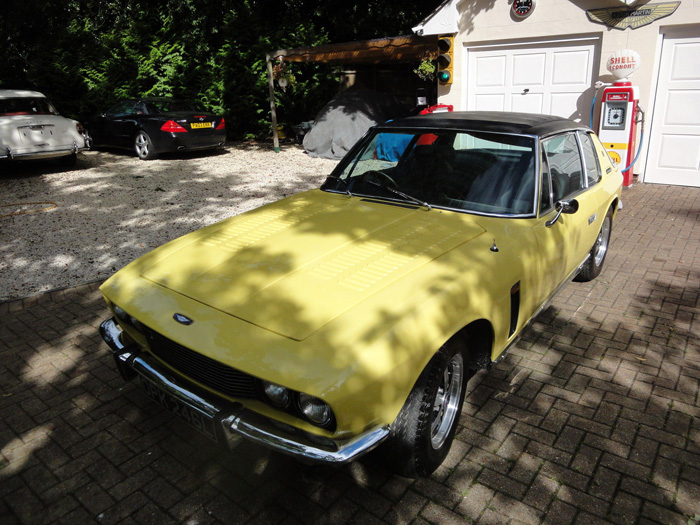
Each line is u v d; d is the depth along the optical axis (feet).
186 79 50.67
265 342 7.28
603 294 15.69
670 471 8.77
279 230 10.52
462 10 32.48
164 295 8.74
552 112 31.42
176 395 8.23
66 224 23.81
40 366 12.44
